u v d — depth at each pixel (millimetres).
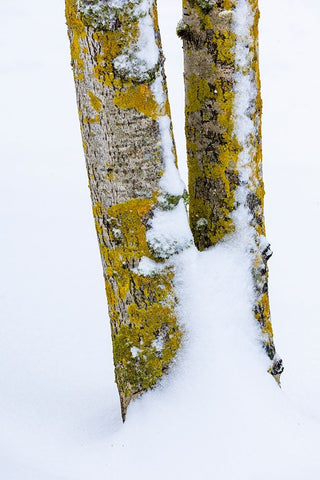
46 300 5020
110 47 2217
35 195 7645
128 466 2463
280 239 6105
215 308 2635
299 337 4363
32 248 6172
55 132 10289
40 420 3096
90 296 5102
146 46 2254
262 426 2535
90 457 2545
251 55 2512
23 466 2508
